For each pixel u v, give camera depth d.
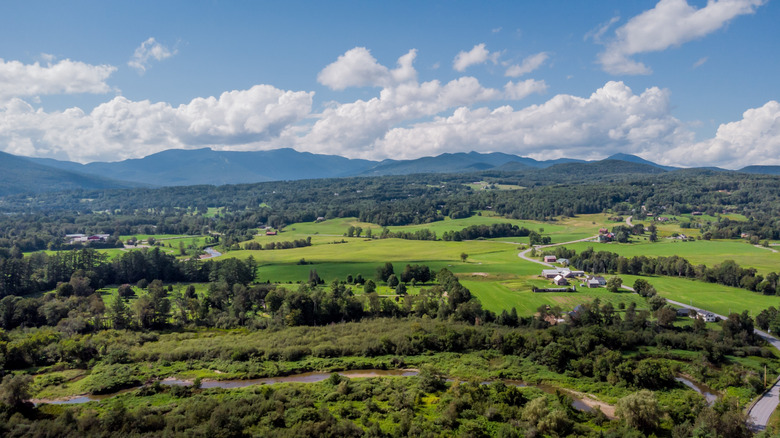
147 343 130.75
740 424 79.44
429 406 93.06
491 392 97.69
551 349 116.00
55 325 145.38
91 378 106.69
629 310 147.25
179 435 76.88
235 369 113.25
